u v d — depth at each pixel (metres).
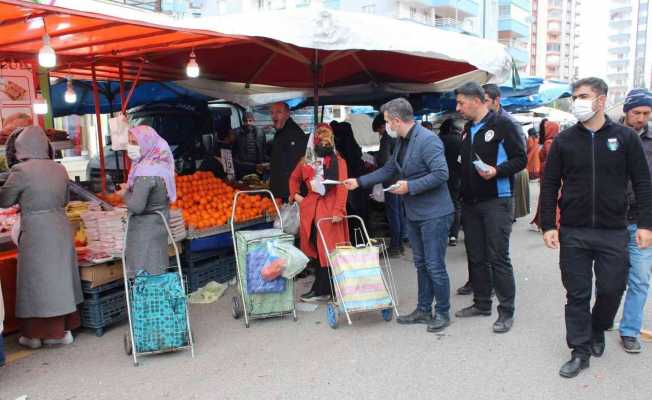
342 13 5.22
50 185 4.52
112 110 10.59
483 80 8.40
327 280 5.77
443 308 4.88
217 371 4.18
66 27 4.40
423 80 9.36
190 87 9.05
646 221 3.71
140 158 4.59
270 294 5.16
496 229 4.69
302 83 9.51
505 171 4.54
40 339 4.71
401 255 7.93
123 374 4.16
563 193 3.89
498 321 4.85
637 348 4.26
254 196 7.07
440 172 4.53
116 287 5.22
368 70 8.65
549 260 7.48
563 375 3.89
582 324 3.94
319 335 4.87
